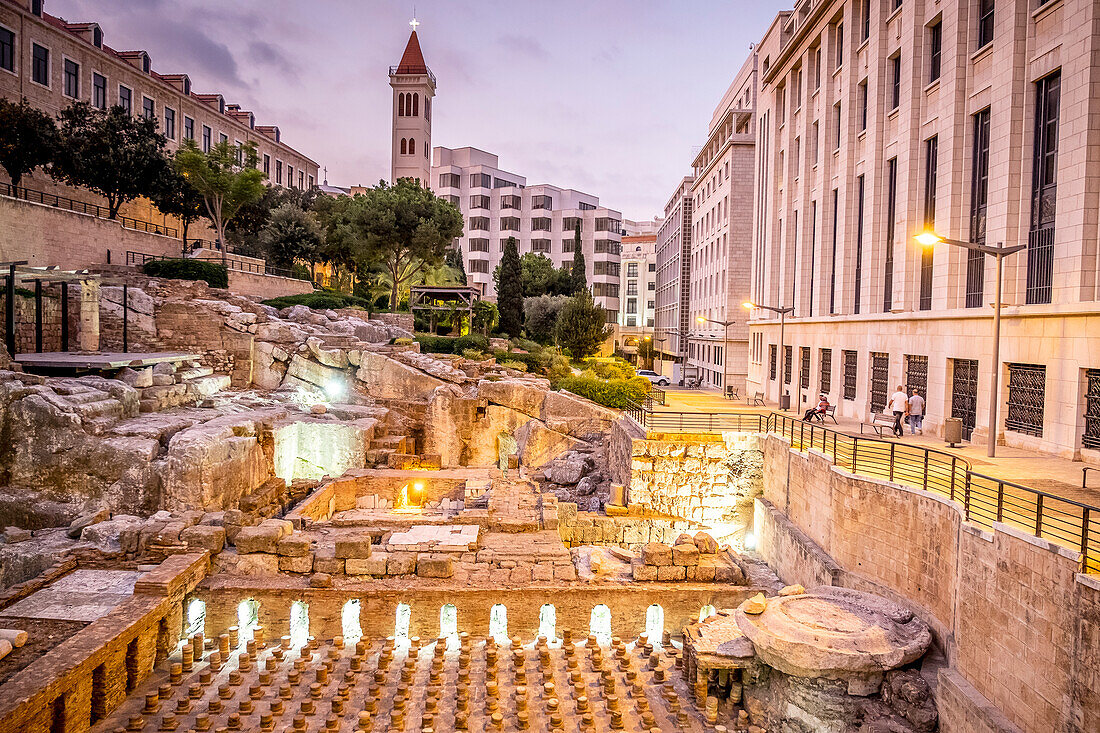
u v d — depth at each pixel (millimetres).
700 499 24828
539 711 14750
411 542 20234
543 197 105125
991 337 21812
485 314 58844
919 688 13219
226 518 20062
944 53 24875
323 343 35812
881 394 29234
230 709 14562
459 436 33969
